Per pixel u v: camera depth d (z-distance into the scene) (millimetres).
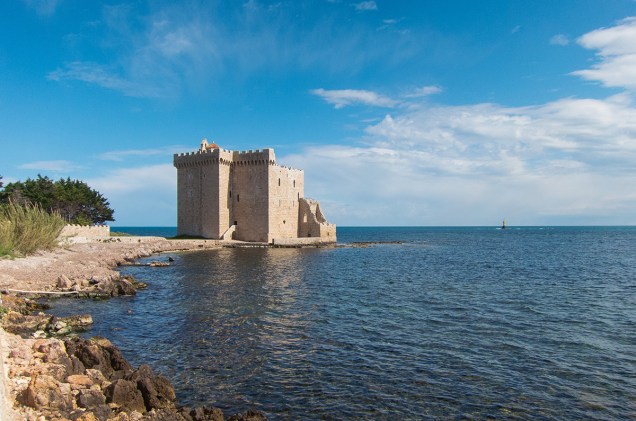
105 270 41875
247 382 17453
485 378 18156
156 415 12688
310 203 107000
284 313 29469
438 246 115062
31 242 47094
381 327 26078
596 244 125000
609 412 15320
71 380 14039
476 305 32906
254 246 91562
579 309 31625
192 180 99125
